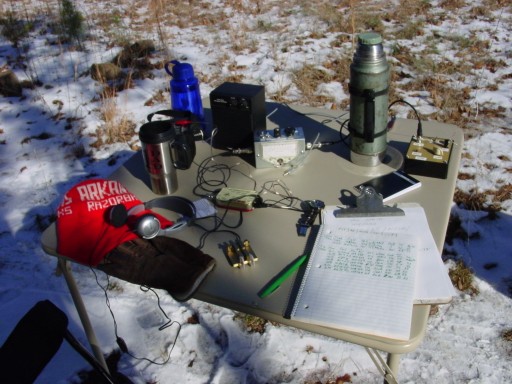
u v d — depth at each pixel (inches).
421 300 39.2
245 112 61.3
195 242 49.0
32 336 45.2
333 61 174.2
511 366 74.7
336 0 242.1
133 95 163.2
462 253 93.1
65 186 122.6
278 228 49.8
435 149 57.1
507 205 102.9
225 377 76.6
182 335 83.4
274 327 83.2
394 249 44.4
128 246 47.9
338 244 45.9
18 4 270.2
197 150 66.7
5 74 169.9
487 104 141.0
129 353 81.1
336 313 38.5
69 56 197.5
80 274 97.0
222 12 237.3
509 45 178.2
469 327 80.4
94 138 141.5
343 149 63.5
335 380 74.9
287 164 60.6
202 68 178.2
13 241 106.7
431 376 74.2
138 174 62.3
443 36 188.7
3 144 143.9
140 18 239.6
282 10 234.5
